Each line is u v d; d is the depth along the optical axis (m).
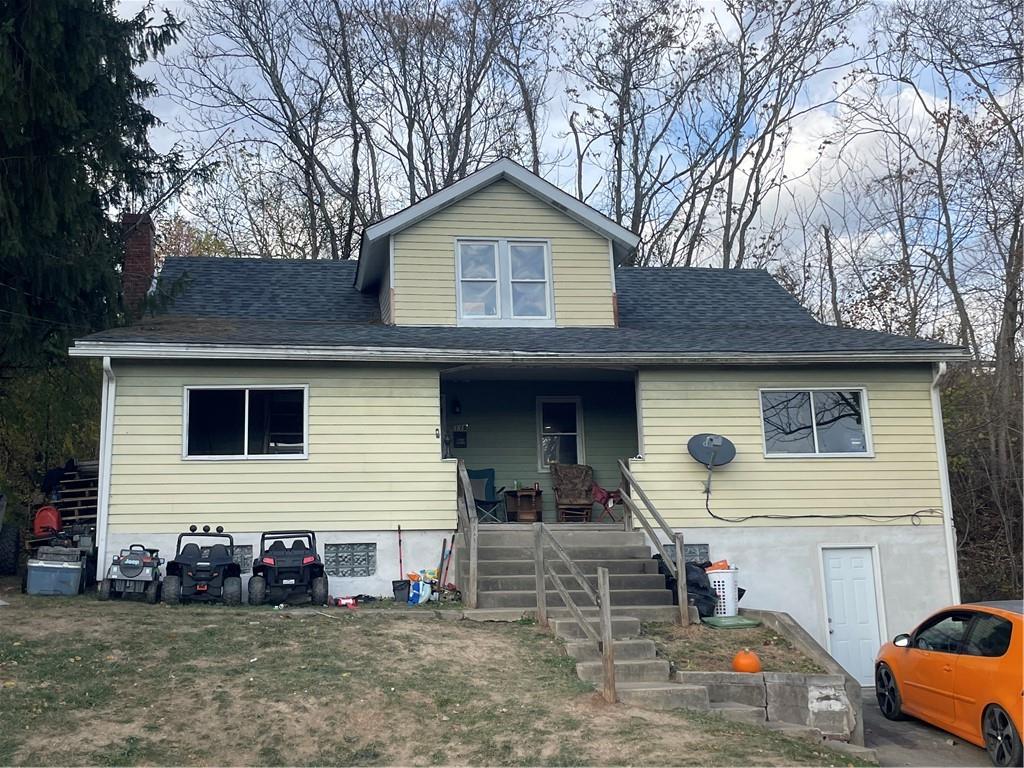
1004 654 9.38
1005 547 22.17
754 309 19.08
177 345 13.40
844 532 15.03
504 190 17.11
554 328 16.59
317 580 12.57
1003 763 9.16
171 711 8.45
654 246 31.53
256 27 29.88
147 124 17.30
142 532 13.33
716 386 15.23
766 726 9.57
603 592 9.43
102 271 14.96
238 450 14.00
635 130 31.94
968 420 23.17
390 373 14.41
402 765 7.83
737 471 14.99
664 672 10.23
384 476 14.11
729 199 31.16
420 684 9.33
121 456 13.44
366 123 31.22
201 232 32.06
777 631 12.16
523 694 9.27
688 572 13.02
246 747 8.02
